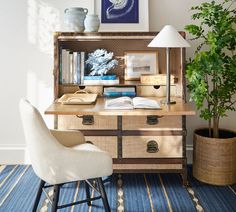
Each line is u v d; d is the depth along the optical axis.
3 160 3.24
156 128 2.70
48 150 1.86
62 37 2.83
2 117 3.21
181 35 2.79
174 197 2.59
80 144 2.31
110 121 2.69
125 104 2.48
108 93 2.93
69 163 1.90
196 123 3.23
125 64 3.08
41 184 2.22
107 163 1.97
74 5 3.07
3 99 3.19
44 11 3.09
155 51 3.09
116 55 3.11
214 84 2.83
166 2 3.09
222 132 3.09
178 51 2.91
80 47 3.09
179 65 2.88
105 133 2.70
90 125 2.69
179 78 2.89
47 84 3.18
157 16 3.11
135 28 3.06
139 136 2.71
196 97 2.64
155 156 2.72
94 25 2.86
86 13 2.91
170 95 2.94
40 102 3.20
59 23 3.10
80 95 2.85
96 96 2.81
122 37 2.84
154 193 2.66
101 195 2.00
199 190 2.72
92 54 2.95
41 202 2.50
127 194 2.64
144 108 2.45
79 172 1.92
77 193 2.65
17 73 3.16
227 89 2.75
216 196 2.61
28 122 1.85
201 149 2.84
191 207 2.44
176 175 3.02
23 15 3.09
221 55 2.74
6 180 2.88
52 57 3.14
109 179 2.92
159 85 2.94
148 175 3.02
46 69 3.16
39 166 1.91
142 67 3.08
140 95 2.98
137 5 3.06
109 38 2.84
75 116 2.68
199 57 2.64
